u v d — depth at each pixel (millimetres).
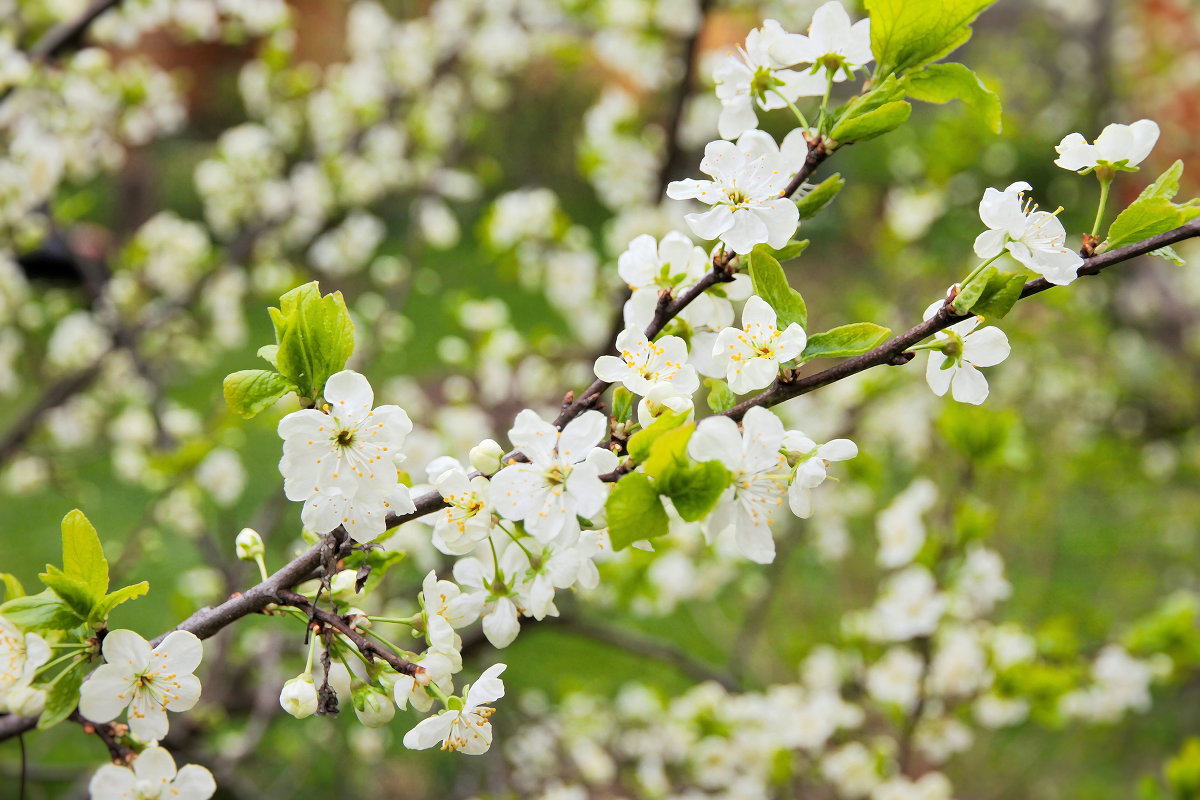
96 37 4332
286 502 4379
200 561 6277
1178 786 2734
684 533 3871
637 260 1733
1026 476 5957
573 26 5820
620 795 4547
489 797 3971
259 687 4164
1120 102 9703
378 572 1606
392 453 1410
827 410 5031
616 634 4160
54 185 3865
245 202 5535
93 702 1315
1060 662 3635
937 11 1513
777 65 1632
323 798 5340
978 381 1466
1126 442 6402
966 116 4637
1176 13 9664
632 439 1335
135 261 4699
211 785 1342
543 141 11859
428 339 9555
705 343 1740
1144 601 6617
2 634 1306
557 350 4891
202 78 12758
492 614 1552
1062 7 10250
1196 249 7547
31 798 4508
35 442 4973
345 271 5777
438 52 5645
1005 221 1414
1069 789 5535
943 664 3531
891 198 5805
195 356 5293
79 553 1328
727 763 3965
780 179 1529
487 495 1469
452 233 5480
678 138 4445
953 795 5305
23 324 4965
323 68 10750
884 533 3605
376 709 1450
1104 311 7426
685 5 4723
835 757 3660
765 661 5680
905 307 5289
